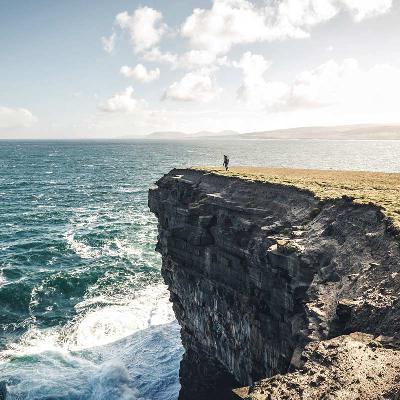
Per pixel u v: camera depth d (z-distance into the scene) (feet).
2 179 539.29
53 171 652.07
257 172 145.28
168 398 114.21
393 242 65.51
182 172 152.25
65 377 120.78
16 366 126.31
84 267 209.77
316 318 63.36
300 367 51.67
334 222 81.92
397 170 499.51
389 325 52.54
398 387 42.01
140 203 382.83
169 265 132.77
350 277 65.87
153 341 140.87
